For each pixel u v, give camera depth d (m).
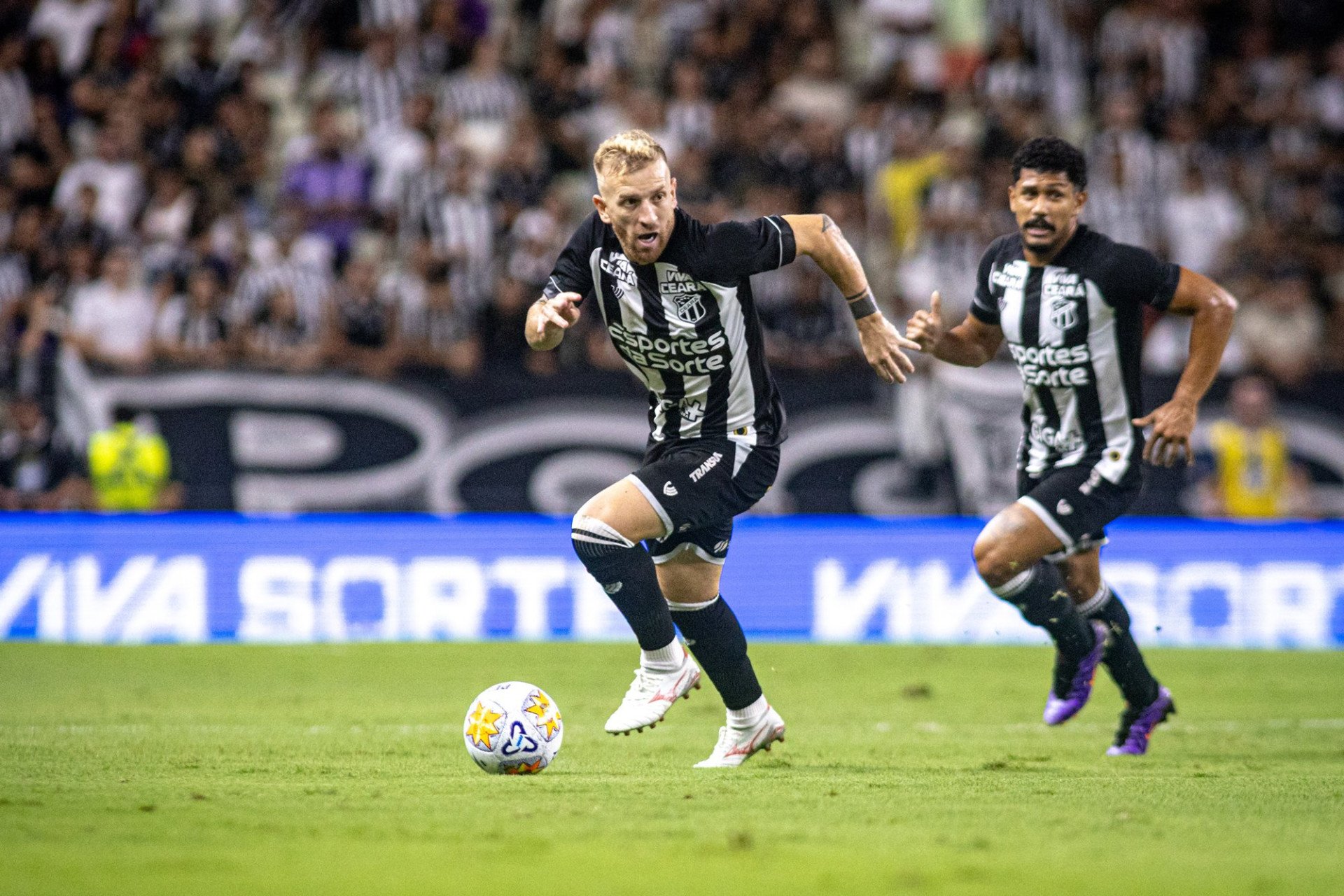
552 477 39.34
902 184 47.97
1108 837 12.97
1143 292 20.34
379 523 38.25
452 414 39.06
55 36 48.72
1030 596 20.53
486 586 38.56
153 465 37.78
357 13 50.78
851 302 17.89
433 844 12.28
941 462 40.00
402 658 35.00
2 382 37.47
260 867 11.27
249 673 32.28
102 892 10.34
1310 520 40.31
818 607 39.03
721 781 16.92
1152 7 54.31
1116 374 20.77
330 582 38.00
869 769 18.69
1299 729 25.45
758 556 38.97
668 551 17.97
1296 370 40.91
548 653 36.09
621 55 51.91
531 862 11.48
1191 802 15.39
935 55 54.06
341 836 12.69
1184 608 39.31
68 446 37.50
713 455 17.64
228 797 15.26
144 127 47.12
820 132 48.66
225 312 42.94
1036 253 20.89
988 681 32.53
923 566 39.28
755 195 46.91
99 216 45.50
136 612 37.34
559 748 17.86
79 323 42.38
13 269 43.47
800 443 39.78
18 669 32.41
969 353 21.94
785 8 53.41
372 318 42.34
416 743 21.73
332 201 45.78
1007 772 18.56
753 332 17.78
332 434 38.59
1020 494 22.11
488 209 45.25
